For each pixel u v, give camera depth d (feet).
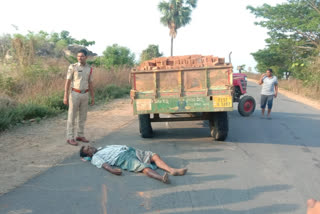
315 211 5.12
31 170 16.53
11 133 25.90
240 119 33.35
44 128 28.02
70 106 21.72
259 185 14.48
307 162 18.01
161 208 12.19
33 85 42.37
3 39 54.75
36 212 11.90
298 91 77.20
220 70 20.44
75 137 24.08
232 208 12.18
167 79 20.93
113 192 13.69
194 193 13.57
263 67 124.16
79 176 15.57
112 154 16.80
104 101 48.26
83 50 21.35
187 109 20.75
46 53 77.00
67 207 12.29
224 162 17.83
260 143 22.45
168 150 20.25
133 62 88.33
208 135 24.67
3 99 32.48
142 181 14.92
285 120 33.01
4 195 13.38
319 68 69.62
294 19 91.09
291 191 13.80
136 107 21.20
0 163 17.74
